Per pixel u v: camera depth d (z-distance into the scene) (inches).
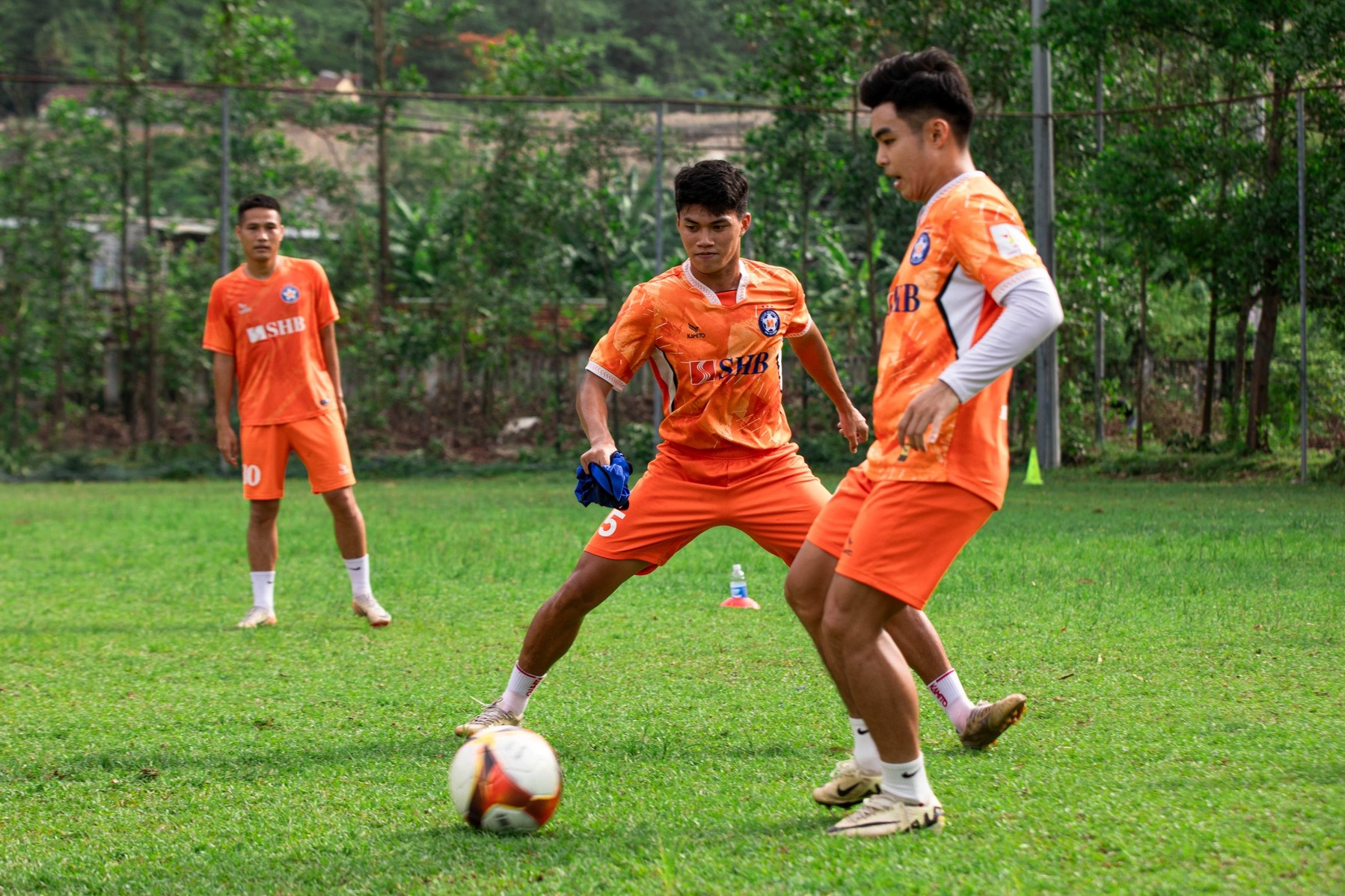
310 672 217.9
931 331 122.4
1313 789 132.4
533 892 111.9
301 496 546.6
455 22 834.8
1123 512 428.8
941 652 158.6
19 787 152.8
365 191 767.7
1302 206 500.1
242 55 681.0
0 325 656.4
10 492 572.4
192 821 138.6
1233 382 639.1
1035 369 644.1
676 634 244.1
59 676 215.6
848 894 106.6
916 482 121.2
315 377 269.4
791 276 174.1
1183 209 556.7
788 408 667.4
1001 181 639.1
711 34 1676.9
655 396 692.1
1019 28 618.8
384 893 113.9
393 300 698.8
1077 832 120.5
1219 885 104.5
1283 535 355.9
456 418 689.0
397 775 154.4
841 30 653.9
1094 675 197.8
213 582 327.6
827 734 167.6
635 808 137.1
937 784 141.5
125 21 767.7
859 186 631.8
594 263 687.1
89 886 119.7
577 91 709.9
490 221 671.1
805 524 169.5
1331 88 489.7
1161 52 602.2
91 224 674.8
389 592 305.7
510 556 359.9
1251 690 184.4
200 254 681.6
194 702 195.8
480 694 199.3
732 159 657.6
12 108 1218.6
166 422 695.7
